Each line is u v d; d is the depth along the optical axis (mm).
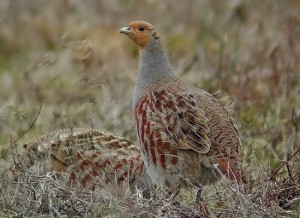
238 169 18516
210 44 34656
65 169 21203
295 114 24391
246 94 26922
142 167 21250
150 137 19344
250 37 32781
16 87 30953
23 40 36719
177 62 33219
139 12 38531
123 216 17438
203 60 31578
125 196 18156
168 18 38219
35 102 29422
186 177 19156
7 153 23016
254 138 23734
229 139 18984
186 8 38312
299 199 18750
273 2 35406
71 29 36719
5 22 38344
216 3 38062
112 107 26359
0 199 19078
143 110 19641
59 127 24953
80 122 25750
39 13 39062
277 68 28047
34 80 30547
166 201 18547
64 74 30609
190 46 35031
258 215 17641
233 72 28516
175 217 17812
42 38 36594
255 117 25062
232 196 18172
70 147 21188
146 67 20672
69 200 18609
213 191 20297
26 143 21672
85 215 17922
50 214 18078
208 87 28531
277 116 25422
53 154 21203
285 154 21594
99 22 37625
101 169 21141
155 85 20469
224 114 19484
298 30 30844
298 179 19797
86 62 30469
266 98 26656
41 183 18859
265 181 19297
